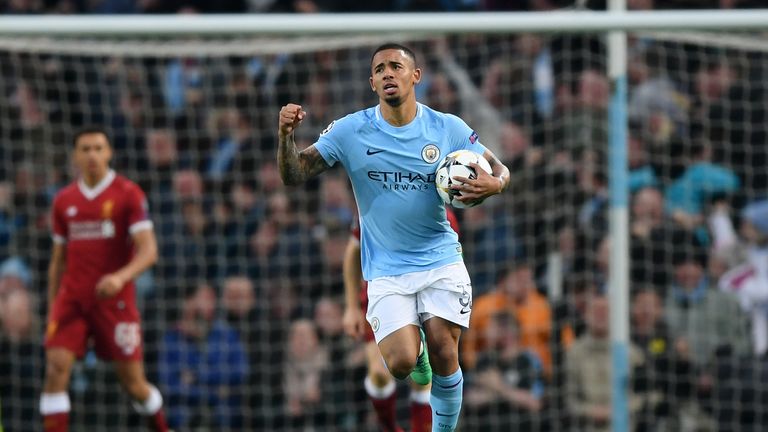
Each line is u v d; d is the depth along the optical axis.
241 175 39.34
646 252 35.31
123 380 28.64
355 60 41.16
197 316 35.16
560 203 37.09
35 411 35.62
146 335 36.66
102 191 28.41
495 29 28.58
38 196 39.31
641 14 28.58
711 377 33.34
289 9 44.69
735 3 43.38
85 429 34.88
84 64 41.50
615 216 29.38
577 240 36.06
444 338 20.66
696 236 36.09
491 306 34.19
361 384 34.53
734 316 33.69
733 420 33.00
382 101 20.58
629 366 32.22
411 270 20.69
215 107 40.81
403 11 44.28
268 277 37.06
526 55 40.69
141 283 37.16
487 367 33.78
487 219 36.88
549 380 33.53
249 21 28.30
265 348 35.75
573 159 38.06
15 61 41.06
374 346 27.94
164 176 39.34
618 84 29.66
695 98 39.56
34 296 36.44
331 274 36.75
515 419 33.38
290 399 34.47
